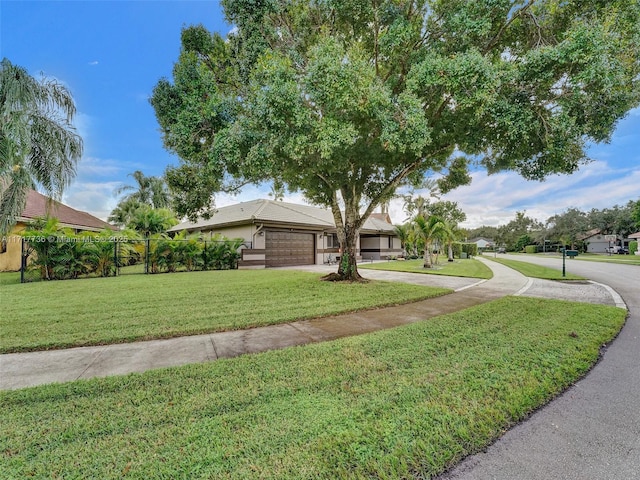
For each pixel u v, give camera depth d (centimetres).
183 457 201
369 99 535
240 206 2172
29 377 324
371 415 251
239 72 699
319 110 586
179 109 679
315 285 970
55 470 190
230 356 388
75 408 260
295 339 459
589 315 596
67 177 1077
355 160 805
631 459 208
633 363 379
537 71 512
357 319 580
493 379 317
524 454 213
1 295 767
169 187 812
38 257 1090
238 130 586
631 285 1070
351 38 759
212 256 1612
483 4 568
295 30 747
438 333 475
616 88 516
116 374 331
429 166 991
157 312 598
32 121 1002
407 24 658
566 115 515
